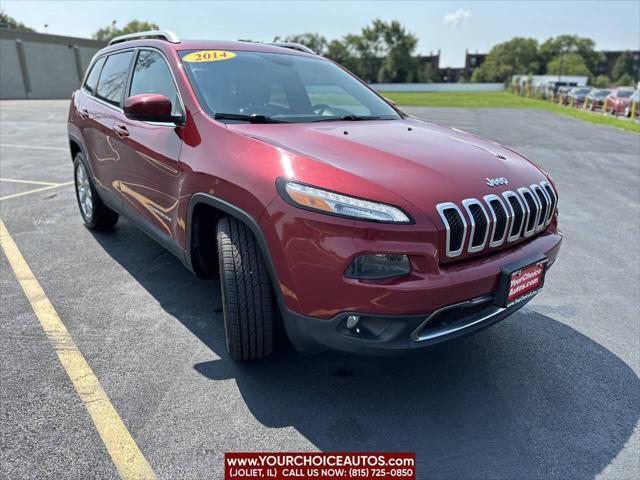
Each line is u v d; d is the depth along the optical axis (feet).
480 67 369.09
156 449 6.75
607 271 13.58
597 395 8.23
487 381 8.51
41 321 9.94
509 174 8.12
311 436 7.11
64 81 121.70
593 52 371.56
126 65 12.30
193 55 10.38
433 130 10.17
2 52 105.19
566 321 10.73
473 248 7.07
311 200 6.71
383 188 6.79
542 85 163.02
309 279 6.79
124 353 8.93
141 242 14.51
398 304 6.49
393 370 8.73
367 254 6.47
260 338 8.07
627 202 21.61
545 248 8.14
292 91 10.64
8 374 8.22
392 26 287.28
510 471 6.59
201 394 7.88
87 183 14.90
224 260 7.79
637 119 76.69
